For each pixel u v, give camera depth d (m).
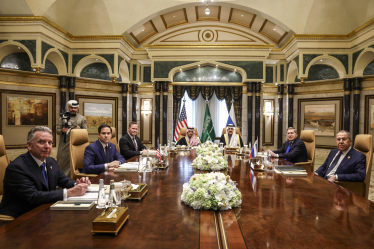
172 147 4.23
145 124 9.60
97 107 8.84
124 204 1.53
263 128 9.38
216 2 7.58
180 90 9.51
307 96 8.84
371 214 1.37
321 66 8.40
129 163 2.91
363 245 1.01
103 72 8.88
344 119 7.74
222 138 5.77
